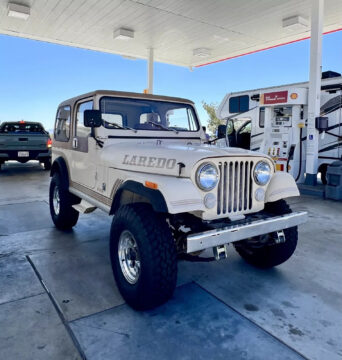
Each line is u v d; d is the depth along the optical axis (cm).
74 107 397
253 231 248
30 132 1094
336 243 410
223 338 219
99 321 237
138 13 875
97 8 847
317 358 200
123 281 262
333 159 800
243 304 262
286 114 842
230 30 993
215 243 228
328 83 799
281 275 317
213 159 245
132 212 252
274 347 210
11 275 310
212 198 246
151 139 352
